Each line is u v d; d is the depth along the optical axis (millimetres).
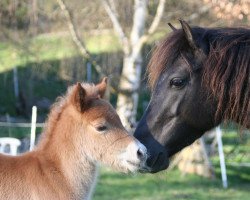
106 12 20453
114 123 5496
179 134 5367
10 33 19859
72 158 5457
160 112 5363
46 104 23625
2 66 25406
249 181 15875
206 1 12484
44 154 5473
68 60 19641
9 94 24656
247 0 10805
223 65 5160
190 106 5270
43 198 5316
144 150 5281
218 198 13344
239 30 5367
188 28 5242
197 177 15750
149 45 21125
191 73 5242
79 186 5488
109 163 5477
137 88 19547
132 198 12859
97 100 5551
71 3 19906
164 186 14352
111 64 20203
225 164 16266
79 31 20125
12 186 5277
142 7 19875
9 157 5426
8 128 19828
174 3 20344
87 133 5461
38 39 21219
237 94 5094
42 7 19750
